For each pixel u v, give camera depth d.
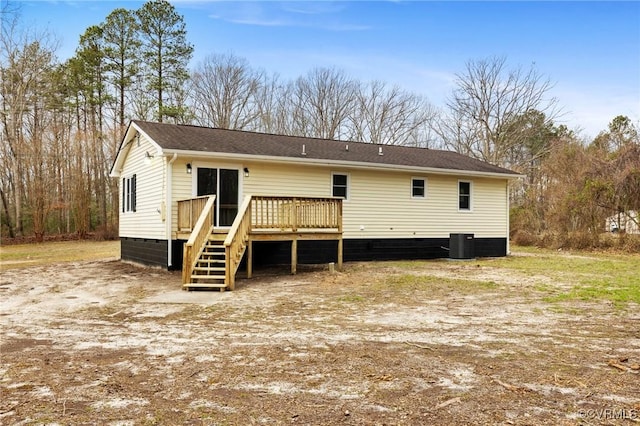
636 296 8.59
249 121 38.28
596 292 9.05
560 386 3.94
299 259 14.70
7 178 30.08
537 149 36.12
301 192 14.70
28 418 3.38
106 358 4.90
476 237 17.86
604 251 19.66
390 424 3.24
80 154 30.59
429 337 5.68
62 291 9.90
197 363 4.68
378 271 12.70
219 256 11.83
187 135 14.55
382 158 16.45
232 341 5.56
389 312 7.32
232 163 13.66
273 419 3.35
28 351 5.20
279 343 5.44
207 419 3.36
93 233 31.11
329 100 38.69
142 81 33.94
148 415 3.43
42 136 30.45
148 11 33.06
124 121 33.72
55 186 30.86
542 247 22.45
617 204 19.98
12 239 28.12
